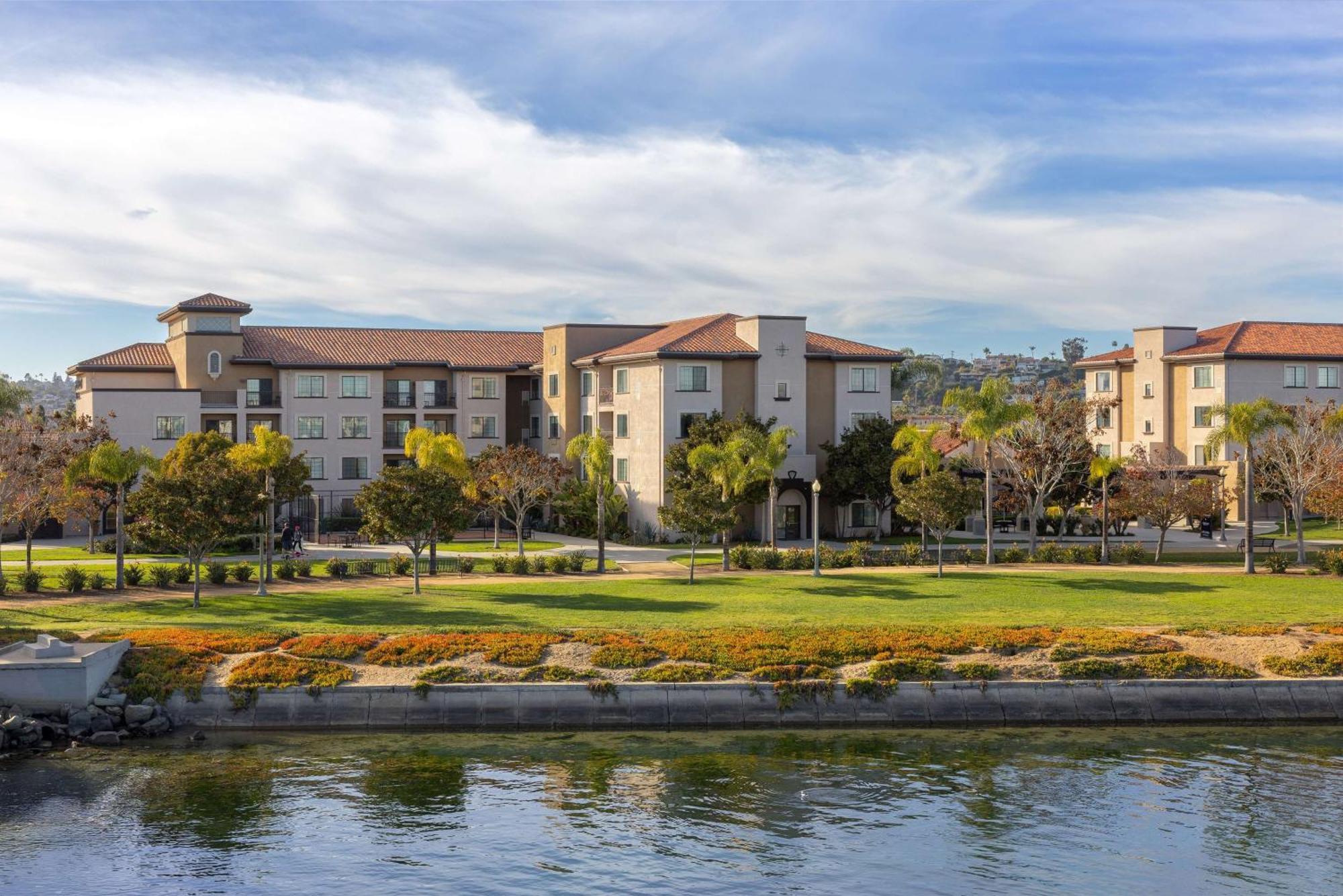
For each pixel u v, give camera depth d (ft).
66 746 113.09
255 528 219.20
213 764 107.96
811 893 81.66
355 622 142.82
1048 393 224.12
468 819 94.53
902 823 93.97
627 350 268.41
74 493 175.94
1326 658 128.88
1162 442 314.35
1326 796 100.17
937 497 179.52
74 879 83.41
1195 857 87.45
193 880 83.46
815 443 263.70
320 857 87.25
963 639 133.49
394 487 165.37
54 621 142.61
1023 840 90.58
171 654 127.24
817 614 149.18
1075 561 203.51
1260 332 311.06
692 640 133.90
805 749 113.19
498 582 179.01
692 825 93.45
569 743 115.03
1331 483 203.21
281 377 291.99
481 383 311.68
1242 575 185.68
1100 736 118.01
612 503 257.55
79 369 288.51
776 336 257.14
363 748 113.29
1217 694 124.26
